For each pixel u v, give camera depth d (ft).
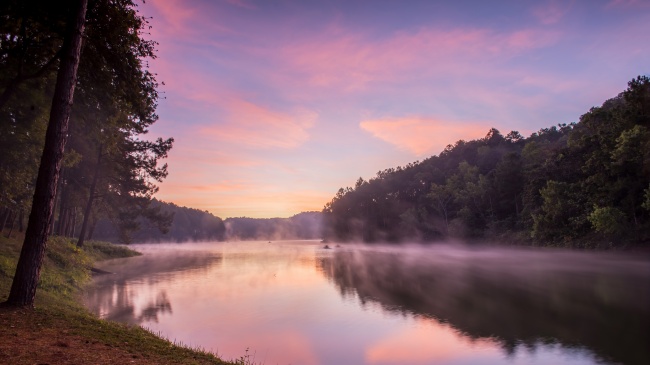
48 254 79.61
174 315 56.08
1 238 82.53
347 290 81.87
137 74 45.09
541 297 72.08
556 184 187.11
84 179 144.15
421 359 39.68
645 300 66.39
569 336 46.85
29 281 30.07
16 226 136.26
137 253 182.50
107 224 420.36
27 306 29.63
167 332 47.11
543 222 196.24
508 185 267.80
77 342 22.91
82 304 57.47
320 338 46.11
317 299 70.74
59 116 31.78
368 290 81.92
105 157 133.08
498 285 88.17
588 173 179.22
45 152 31.22
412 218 359.25
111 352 22.07
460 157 456.04
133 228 168.86
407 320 55.01
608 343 43.88
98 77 45.16
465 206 303.68
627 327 49.90
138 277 98.84
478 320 55.31
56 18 38.47
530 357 40.22
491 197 286.87
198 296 72.13
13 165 62.03
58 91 31.94
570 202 178.91
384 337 47.06
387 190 460.14
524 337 46.85
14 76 44.50
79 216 210.59
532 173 229.04
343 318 56.18
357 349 42.60
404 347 43.37
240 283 91.40
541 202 216.33
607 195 157.38
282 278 102.58
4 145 56.29
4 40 41.65
